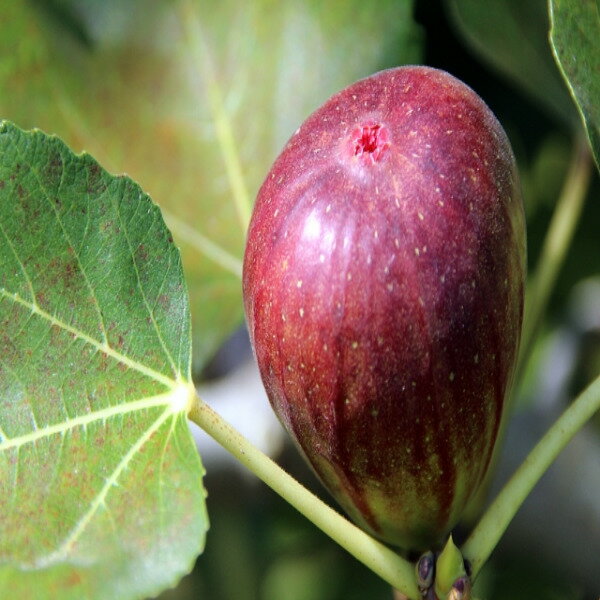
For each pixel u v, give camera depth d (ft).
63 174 0.94
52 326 0.94
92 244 0.95
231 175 1.16
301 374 0.89
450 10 1.20
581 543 1.26
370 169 0.87
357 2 1.17
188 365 0.95
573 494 1.26
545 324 1.45
